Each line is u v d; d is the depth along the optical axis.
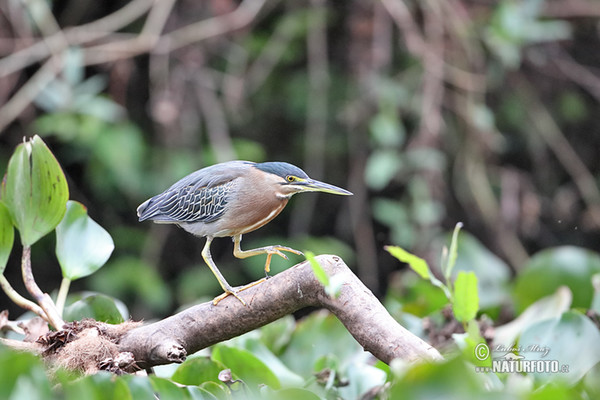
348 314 4.23
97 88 11.88
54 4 13.89
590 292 7.52
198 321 4.68
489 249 14.34
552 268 7.60
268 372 4.89
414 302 7.65
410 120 14.05
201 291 13.81
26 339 5.22
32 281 5.04
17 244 14.14
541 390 3.12
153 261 13.45
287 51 14.03
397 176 13.23
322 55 13.42
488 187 13.48
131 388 3.55
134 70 13.74
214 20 12.83
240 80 12.92
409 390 3.01
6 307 14.37
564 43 14.94
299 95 14.11
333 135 14.27
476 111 13.03
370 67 13.05
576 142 15.81
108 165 12.64
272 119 14.48
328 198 14.84
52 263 14.41
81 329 4.70
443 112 14.03
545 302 6.19
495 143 13.74
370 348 4.14
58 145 13.68
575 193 15.17
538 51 14.53
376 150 13.50
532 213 14.16
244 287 4.82
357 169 13.79
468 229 14.39
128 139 12.41
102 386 3.51
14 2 12.20
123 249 13.77
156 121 13.03
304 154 14.67
